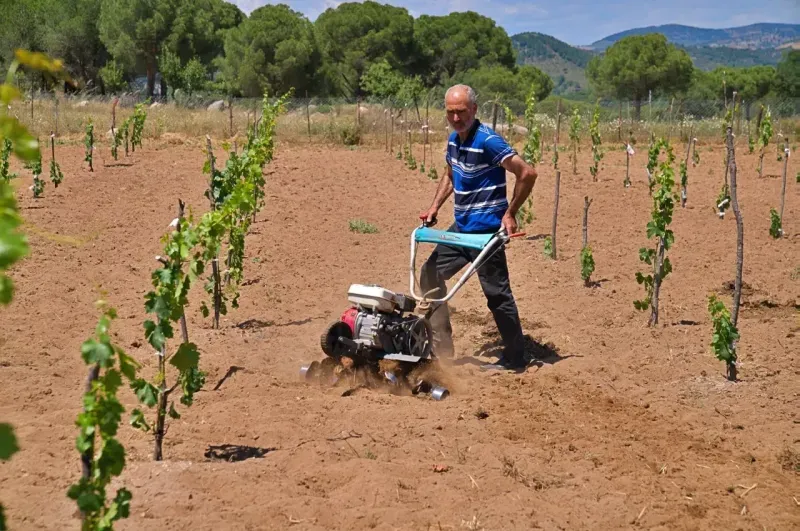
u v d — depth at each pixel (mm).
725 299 9812
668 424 6250
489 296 7480
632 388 7051
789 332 8305
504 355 7734
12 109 27969
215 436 5613
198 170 19594
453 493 4832
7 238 2066
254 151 11641
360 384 7086
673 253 12133
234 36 54781
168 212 14742
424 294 7348
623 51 57219
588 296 10062
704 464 5516
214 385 6812
